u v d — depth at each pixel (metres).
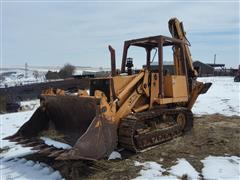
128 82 6.30
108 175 5.12
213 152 6.23
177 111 7.25
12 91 22.83
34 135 6.50
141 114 6.19
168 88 7.15
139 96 6.52
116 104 5.89
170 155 6.06
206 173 5.10
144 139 6.16
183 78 7.63
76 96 5.65
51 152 5.10
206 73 49.47
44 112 6.69
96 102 5.27
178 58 7.93
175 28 8.27
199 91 8.21
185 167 5.37
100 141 5.18
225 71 50.72
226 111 11.27
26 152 6.79
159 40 6.75
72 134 6.05
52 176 5.24
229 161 5.67
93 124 5.09
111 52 7.00
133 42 7.40
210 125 8.75
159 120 6.88
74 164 5.21
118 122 6.01
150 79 6.77
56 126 6.62
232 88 20.98
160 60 6.75
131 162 5.70
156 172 5.20
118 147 6.25
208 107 12.33
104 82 6.04
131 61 7.09
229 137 7.36
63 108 6.16
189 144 6.80
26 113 12.83
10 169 5.73
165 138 6.82
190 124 7.81
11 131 9.07
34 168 5.70
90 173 5.22
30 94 23.78
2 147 7.31
